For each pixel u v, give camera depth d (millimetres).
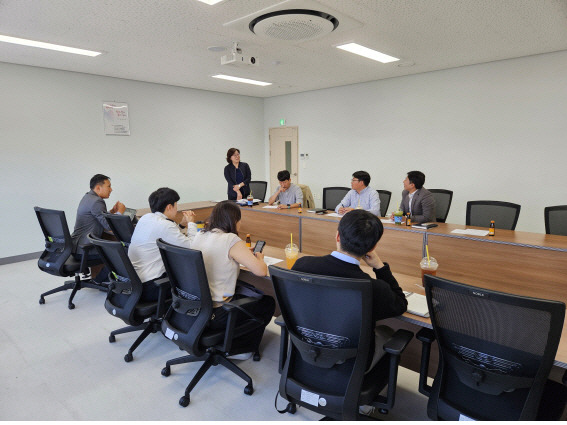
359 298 1270
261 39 3504
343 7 2736
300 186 5047
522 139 4562
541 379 1123
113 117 5328
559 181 4359
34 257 4746
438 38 3557
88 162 5141
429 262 1900
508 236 2771
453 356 1304
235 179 5355
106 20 2930
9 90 4387
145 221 2393
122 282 2266
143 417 1820
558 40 3678
